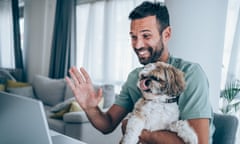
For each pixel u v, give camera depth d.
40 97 4.27
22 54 5.49
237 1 2.60
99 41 3.91
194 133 1.03
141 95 1.19
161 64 1.14
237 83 2.48
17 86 4.45
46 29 4.91
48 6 4.86
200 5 1.74
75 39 4.22
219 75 1.86
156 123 1.11
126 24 3.49
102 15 3.86
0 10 5.80
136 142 1.15
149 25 1.15
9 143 0.99
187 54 1.74
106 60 3.70
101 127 1.30
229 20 2.62
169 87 1.11
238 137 2.26
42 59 5.00
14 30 5.42
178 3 1.74
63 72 4.33
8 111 0.95
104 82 3.73
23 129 0.93
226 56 2.63
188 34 1.74
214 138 1.29
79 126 2.71
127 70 3.47
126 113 1.28
